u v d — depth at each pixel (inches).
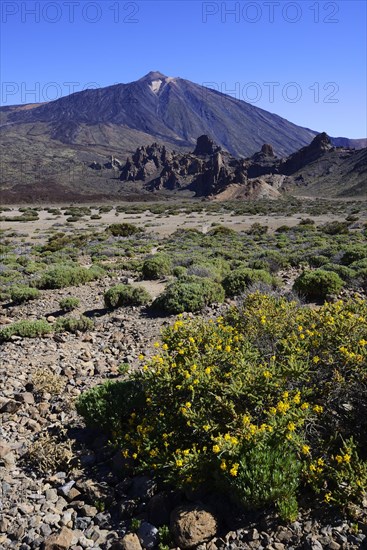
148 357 327.0
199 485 158.9
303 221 2320.4
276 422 157.8
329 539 136.3
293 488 145.6
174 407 180.4
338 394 174.6
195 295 457.4
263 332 214.8
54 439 211.8
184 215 3422.7
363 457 161.3
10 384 281.9
